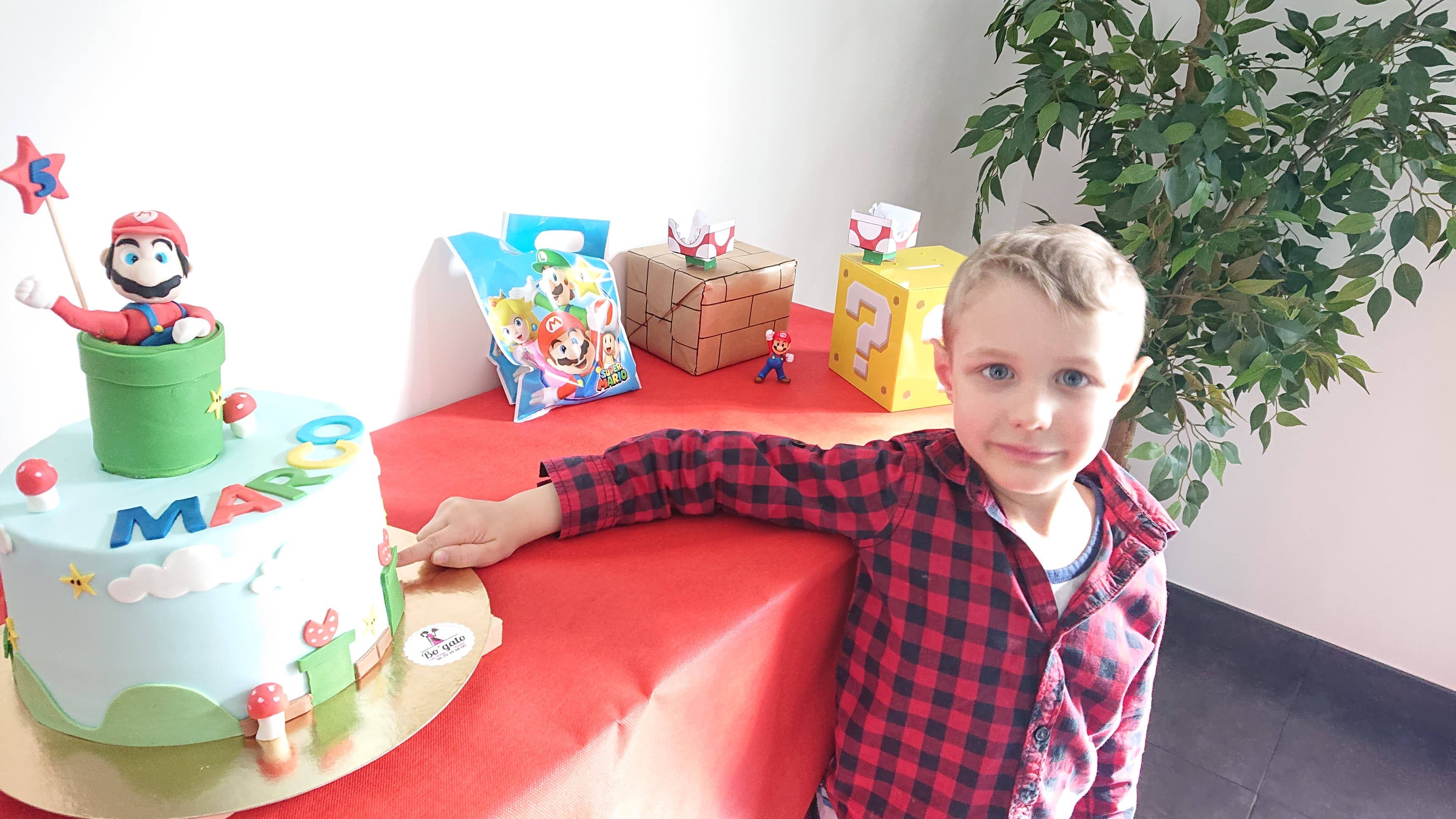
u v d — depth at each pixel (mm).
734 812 830
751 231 1520
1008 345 741
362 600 640
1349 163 1458
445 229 1039
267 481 603
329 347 967
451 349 1099
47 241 741
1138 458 1637
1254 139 1574
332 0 860
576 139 1153
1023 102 2098
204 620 558
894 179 1825
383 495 895
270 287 895
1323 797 1612
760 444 885
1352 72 1429
